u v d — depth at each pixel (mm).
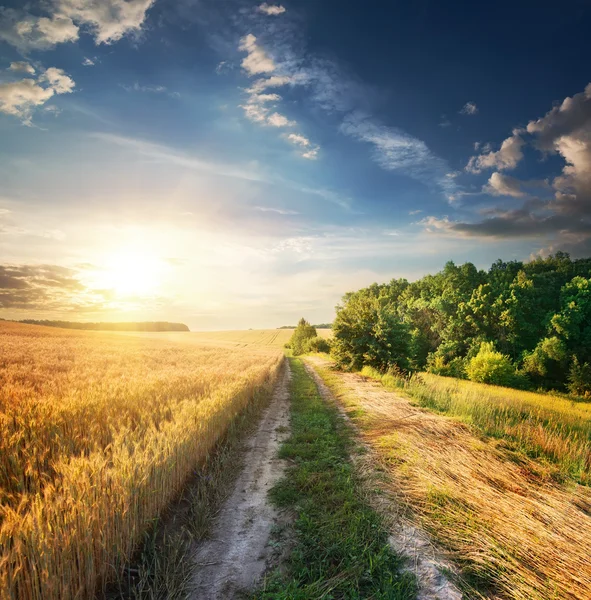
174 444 5293
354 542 4184
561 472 6406
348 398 14156
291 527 4691
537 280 53594
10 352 20812
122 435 5188
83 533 3123
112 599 3211
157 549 4016
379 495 5531
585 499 5383
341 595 3406
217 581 3594
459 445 7500
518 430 8812
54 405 6500
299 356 62562
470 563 3943
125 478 3863
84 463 3855
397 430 8898
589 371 39031
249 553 4102
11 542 2861
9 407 6488
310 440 8781
